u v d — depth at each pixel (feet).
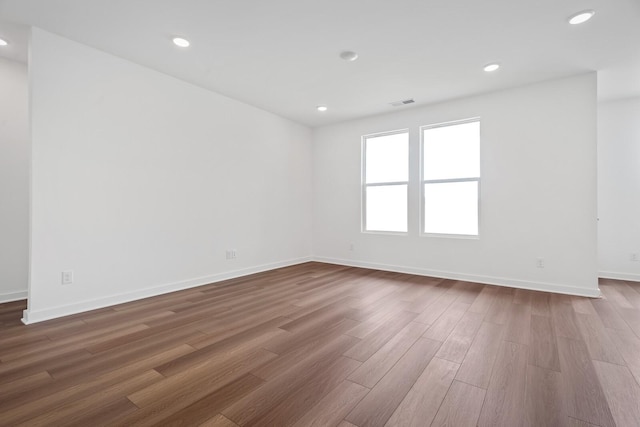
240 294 10.94
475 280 12.77
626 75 10.78
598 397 4.86
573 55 9.38
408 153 14.65
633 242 13.06
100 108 9.30
